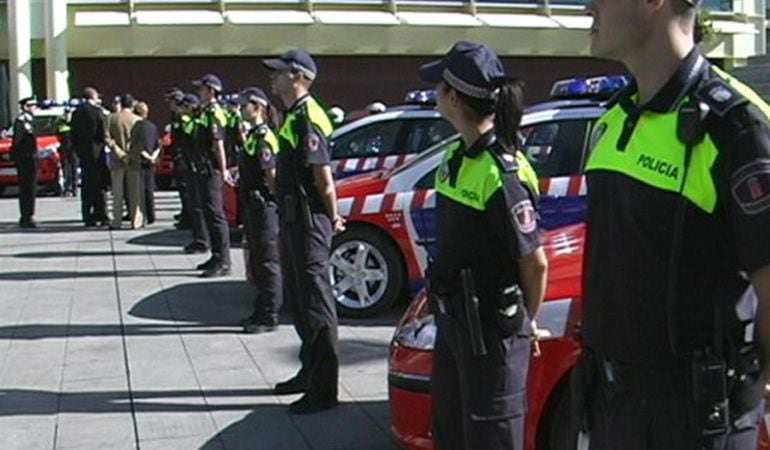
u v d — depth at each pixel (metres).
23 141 15.23
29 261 11.88
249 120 7.95
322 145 5.65
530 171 3.60
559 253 4.52
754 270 2.22
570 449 4.13
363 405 5.91
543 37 29.95
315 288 5.71
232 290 9.66
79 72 27.30
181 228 14.75
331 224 5.76
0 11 26.89
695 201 2.29
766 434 3.22
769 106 2.39
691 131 2.28
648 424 2.41
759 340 2.30
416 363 4.44
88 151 15.21
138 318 8.52
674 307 2.33
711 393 2.32
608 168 2.45
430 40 29.02
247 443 5.33
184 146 11.99
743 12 31.44
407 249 8.17
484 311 3.49
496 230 3.46
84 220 15.41
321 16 28.05
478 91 3.47
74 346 7.59
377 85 29.12
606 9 2.41
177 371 6.79
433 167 8.29
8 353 7.43
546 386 4.15
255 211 7.64
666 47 2.36
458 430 3.67
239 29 27.66
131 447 5.33
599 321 2.51
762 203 2.19
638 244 2.37
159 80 27.77
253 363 6.95
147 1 27.34
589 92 8.27
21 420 5.82
